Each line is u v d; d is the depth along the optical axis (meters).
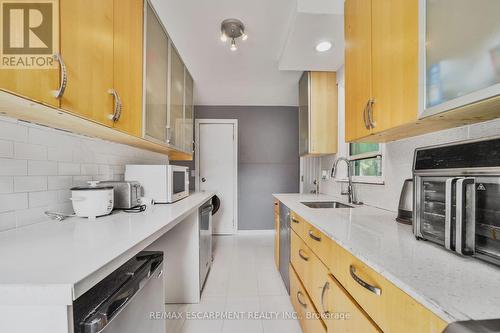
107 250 0.73
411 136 1.29
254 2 1.59
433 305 0.47
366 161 1.96
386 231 1.02
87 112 0.95
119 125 1.20
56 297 0.51
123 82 1.23
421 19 0.81
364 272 0.76
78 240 0.84
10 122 0.97
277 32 1.92
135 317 0.83
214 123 4.04
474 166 0.68
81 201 1.20
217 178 4.04
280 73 2.75
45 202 1.14
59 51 0.81
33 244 0.79
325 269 1.11
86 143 1.43
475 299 0.48
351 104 1.34
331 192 2.67
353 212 1.50
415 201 0.89
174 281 1.90
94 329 0.57
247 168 4.05
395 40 0.96
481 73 0.65
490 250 0.64
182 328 1.60
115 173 1.74
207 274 2.38
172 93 2.00
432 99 0.80
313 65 2.30
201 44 2.12
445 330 0.41
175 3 1.61
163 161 2.64
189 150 2.68
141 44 1.42
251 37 1.99
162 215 1.34
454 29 0.72
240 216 4.05
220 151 4.04
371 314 0.72
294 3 1.58
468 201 0.68
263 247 3.30
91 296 0.67
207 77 2.86
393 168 1.50
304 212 1.51
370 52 1.14
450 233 0.70
